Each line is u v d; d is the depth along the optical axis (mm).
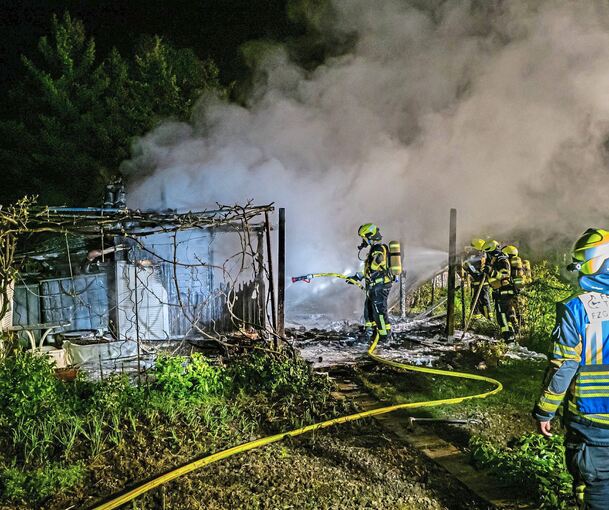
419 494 4625
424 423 6117
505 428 5996
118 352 7969
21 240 8984
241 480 4785
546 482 4547
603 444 3490
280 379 6945
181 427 5738
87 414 5762
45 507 4430
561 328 3539
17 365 5988
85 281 8398
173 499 4492
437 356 8852
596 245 3564
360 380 7617
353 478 4859
